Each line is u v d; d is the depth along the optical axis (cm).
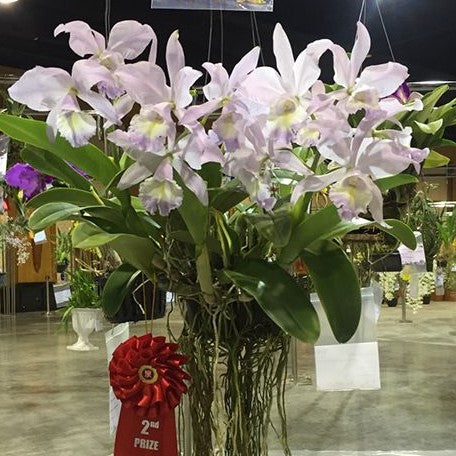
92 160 112
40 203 117
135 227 112
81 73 95
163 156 96
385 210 153
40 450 303
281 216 108
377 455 226
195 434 118
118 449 110
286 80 96
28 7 520
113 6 471
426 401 381
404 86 134
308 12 495
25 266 845
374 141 97
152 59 100
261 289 103
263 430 119
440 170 840
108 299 125
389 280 660
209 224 109
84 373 457
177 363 110
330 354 131
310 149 132
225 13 482
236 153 97
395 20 552
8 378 446
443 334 616
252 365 117
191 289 113
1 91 164
